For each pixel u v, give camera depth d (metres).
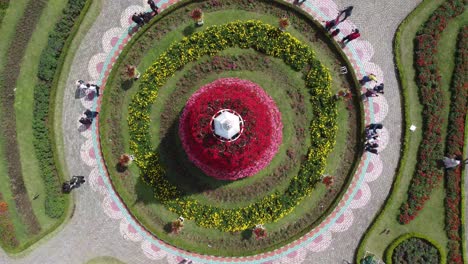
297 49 30.56
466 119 30.14
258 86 30.00
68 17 30.42
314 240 31.00
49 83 30.59
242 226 30.64
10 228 30.61
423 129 30.53
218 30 30.55
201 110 24.05
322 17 30.89
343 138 30.86
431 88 30.36
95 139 30.97
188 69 30.89
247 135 23.67
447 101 30.48
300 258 30.98
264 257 30.92
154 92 30.58
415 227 30.61
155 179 30.75
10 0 30.52
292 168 30.67
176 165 30.78
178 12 30.91
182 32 30.92
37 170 30.80
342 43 30.84
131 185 31.14
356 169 30.61
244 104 24.03
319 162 30.36
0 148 30.56
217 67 30.83
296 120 30.70
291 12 30.91
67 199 30.92
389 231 30.70
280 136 29.92
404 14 30.91
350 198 30.92
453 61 30.55
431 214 30.48
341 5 30.91
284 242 30.70
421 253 30.34
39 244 30.89
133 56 30.95
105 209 31.11
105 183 31.12
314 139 30.45
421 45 30.34
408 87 30.67
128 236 31.12
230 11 30.92
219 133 22.89
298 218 30.92
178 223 30.39
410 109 30.66
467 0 30.42
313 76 30.48
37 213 30.86
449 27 30.62
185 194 30.88
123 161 30.41
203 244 30.95
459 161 29.64
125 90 30.89
